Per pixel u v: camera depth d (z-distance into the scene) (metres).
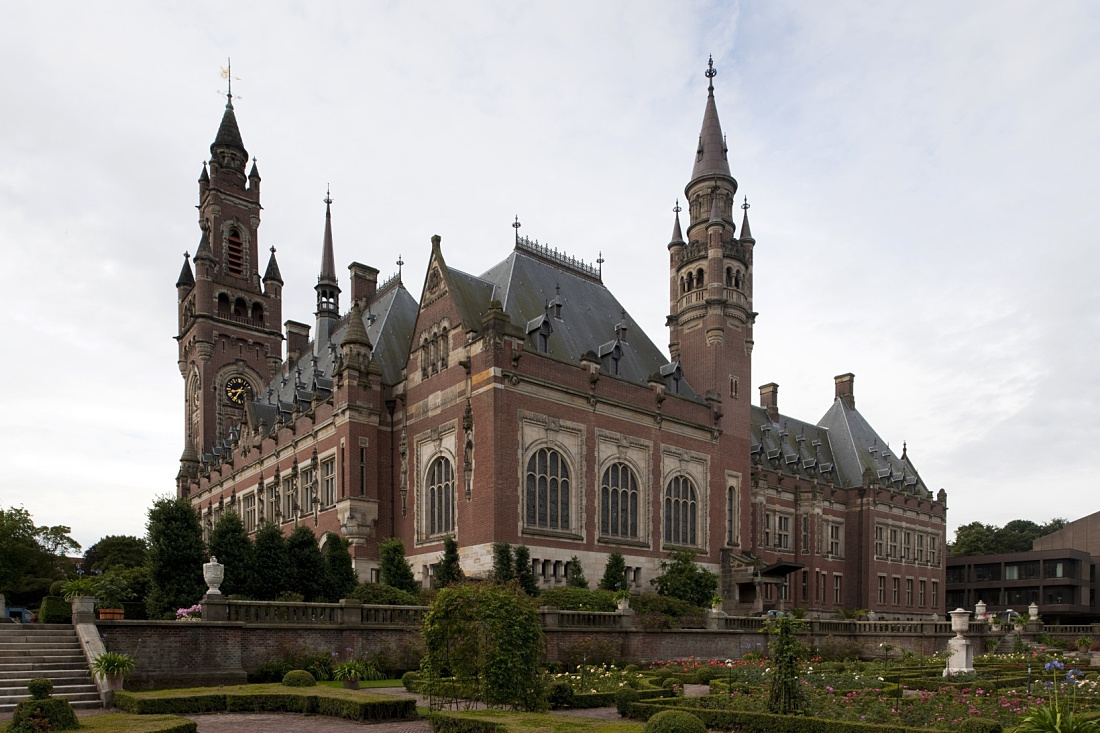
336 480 54.41
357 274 73.94
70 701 23.55
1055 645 65.62
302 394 64.44
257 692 23.83
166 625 27.31
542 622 36.50
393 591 36.91
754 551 76.38
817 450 92.88
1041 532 153.38
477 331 49.09
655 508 55.34
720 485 60.97
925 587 93.50
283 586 38.88
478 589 22.52
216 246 91.00
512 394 47.44
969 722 19.42
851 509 88.44
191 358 90.25
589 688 28.55
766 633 46.81
